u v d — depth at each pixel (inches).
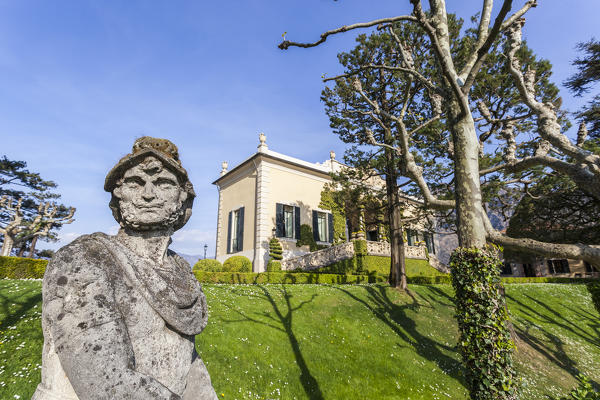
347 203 687.1
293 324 321.1
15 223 629.9
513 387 162.2
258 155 760.3
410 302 468.8
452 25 456.1
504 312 175.0
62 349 39.0
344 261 675.4
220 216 880.3
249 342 261.1
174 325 48.7
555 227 785.6
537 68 427.8
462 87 212.1
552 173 447.5
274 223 743.7
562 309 563.5
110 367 38.3
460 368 304.7
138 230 55.9
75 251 45.7
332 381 238.5
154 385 40.4
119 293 45.2
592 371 357.1
